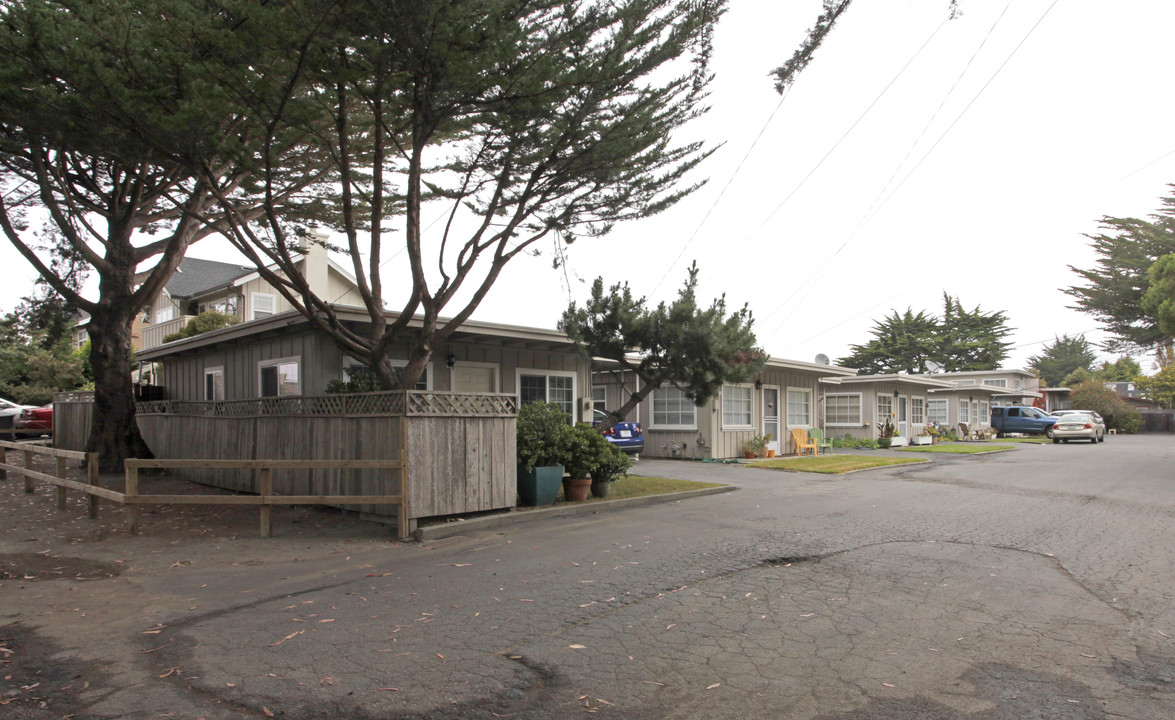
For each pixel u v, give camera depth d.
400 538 8.05
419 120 9.39
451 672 4.07
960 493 11.67
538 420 10.48
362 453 8.96
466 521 8.61
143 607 5.48
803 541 7.60
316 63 7.98
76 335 34.09
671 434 19.91
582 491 10.50
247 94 8.17
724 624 4.88
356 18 7.68
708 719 3.45
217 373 15.26
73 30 7.07
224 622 5.07
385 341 9.92
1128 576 6.07
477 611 5.25
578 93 9.34
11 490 11.91
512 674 4.04
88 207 13.70
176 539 8.14
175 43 7.43
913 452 22.81
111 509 10.10
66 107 7.50
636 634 4.70
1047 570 6.29
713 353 12.95
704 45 9.51
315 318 9.84
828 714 3.49
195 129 7.82
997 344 55.34
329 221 14.50
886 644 4.47
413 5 7.39
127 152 8.41
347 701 3.68
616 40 8.91
